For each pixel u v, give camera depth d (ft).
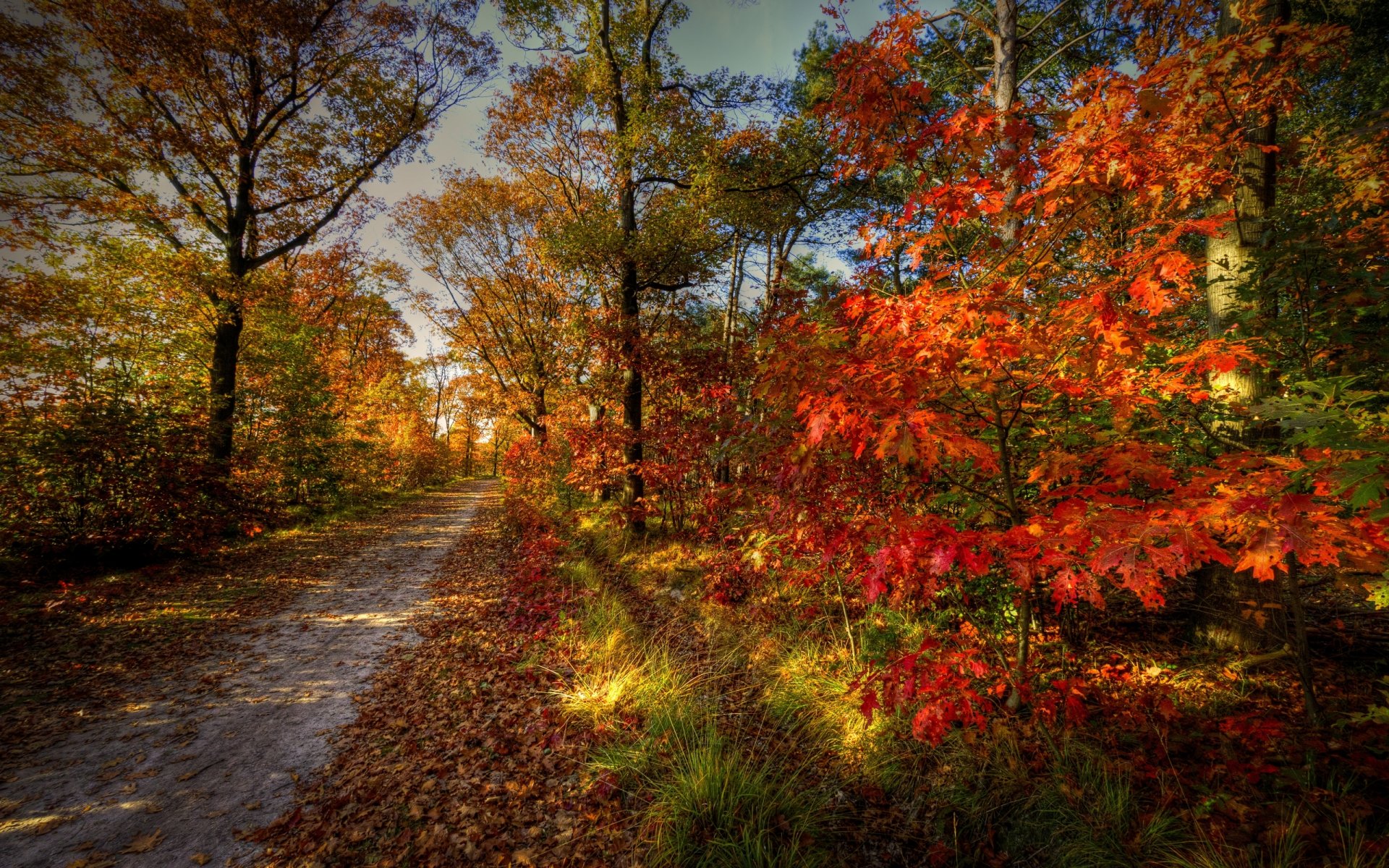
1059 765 8.80
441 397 101.96
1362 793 7.31
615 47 36.60
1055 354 8.12
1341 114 21.89
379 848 8.80
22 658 15.89
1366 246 8.84
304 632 19.22
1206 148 8.07
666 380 27.86
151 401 29.66
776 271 48.08
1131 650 12.17
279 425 42.42
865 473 12.67
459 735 12.16
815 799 9.34
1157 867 7.07
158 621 19.60
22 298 26.32
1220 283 12.02
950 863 7.91
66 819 9.47
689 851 8.42
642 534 29.76
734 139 32.30
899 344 7.58
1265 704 9.77
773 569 17.02
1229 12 11.81
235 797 10.14
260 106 39.45
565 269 32.17
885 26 8.96
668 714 11.88
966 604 12.95
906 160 9.12
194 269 33.94
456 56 45.39
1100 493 7.16
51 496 24.38
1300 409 6.36
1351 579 9.13
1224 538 6.04
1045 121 12.61
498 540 37.81
